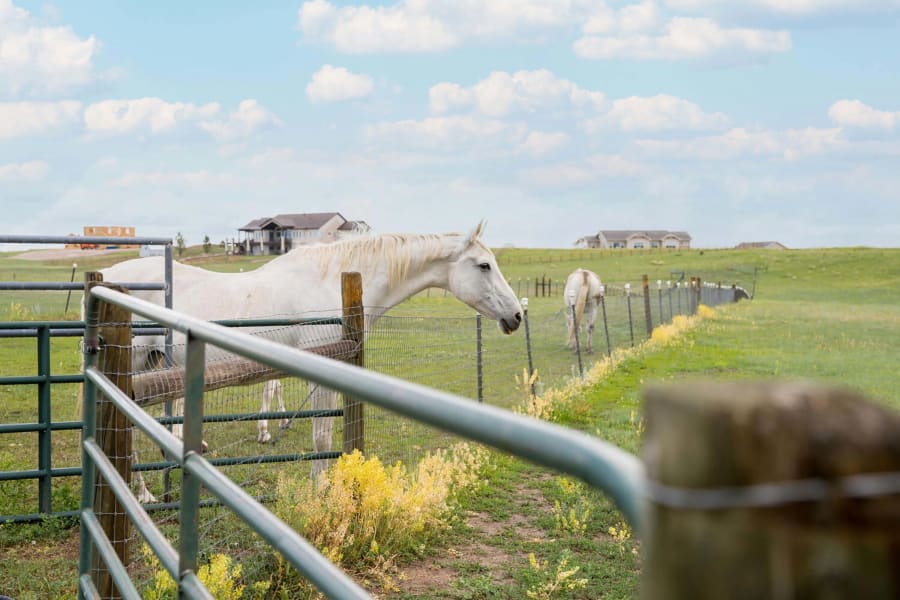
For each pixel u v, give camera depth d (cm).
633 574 489
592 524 585
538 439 88
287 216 11769
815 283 6688
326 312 686
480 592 458
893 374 1450
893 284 6456
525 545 542
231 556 455
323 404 623
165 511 557
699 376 1395
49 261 7331
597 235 18938
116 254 7819
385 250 720
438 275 750
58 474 580
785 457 51
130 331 393
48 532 552
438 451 675
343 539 494
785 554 51
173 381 516
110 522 357
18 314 2045
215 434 757
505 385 1218
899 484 48
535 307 3641
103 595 342
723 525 52
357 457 536
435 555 521
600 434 882
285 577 443
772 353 1781
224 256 9125
